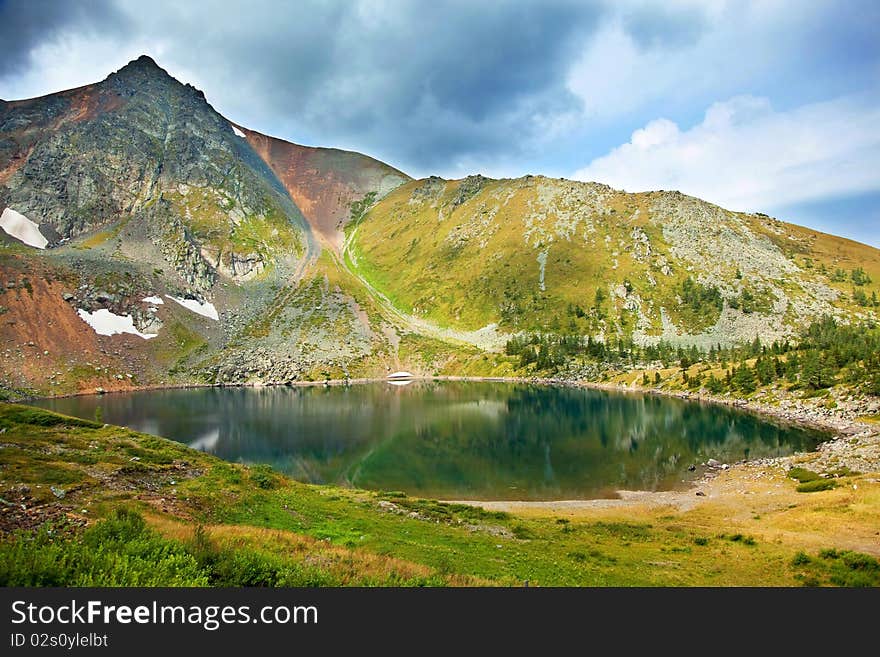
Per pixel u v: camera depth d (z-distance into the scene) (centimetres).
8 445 4116
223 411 14562
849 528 4019
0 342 19512
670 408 14575
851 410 11412
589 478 7594
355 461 8800
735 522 4766
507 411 14525
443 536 3631
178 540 1947
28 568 1445
